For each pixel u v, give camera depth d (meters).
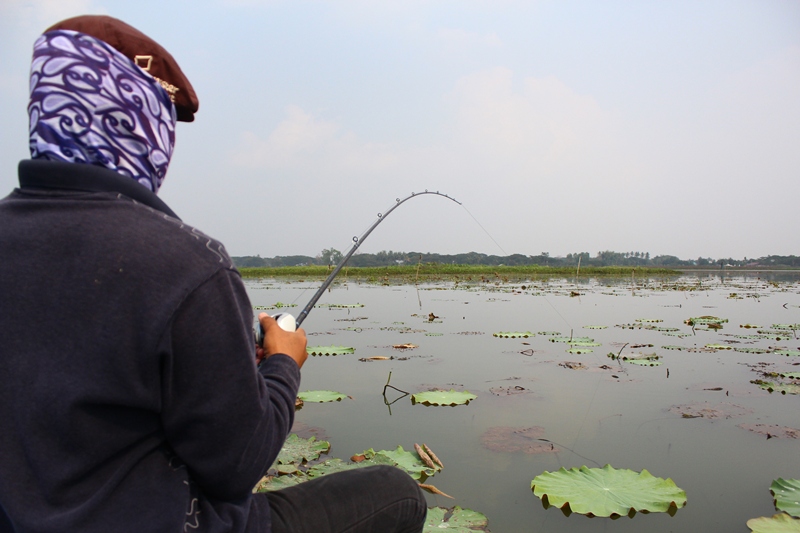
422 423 4.09
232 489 1.14
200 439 1.09
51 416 0.99
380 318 10.55
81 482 1.03
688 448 3.59
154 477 1.09
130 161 1.18
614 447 3.61
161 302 1.03
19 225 1.08
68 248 1.05
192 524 1.10
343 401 4.72
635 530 2.56
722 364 6.27
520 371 5.88
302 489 1.48
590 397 4.83
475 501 2.86
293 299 14.55
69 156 1.12
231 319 1.10
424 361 6.44
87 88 1.13
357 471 1.60
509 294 17.09
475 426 4.02
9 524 1.06
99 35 1.25
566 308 12.70
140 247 1.05
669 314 11.47
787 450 3.55
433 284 23.27
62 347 1.01
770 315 11.33
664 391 5.03
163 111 1.27
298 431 3.90
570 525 2.61
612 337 8.29
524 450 3.55
